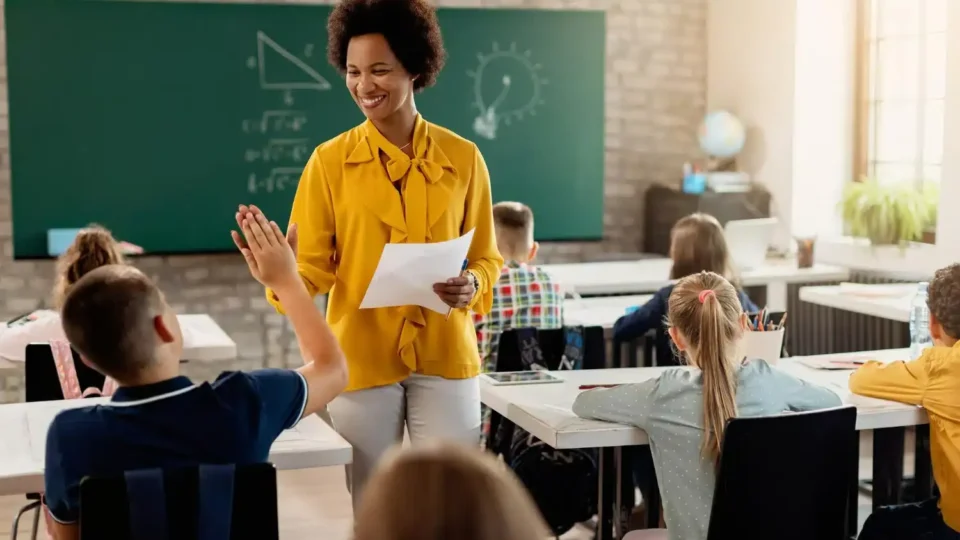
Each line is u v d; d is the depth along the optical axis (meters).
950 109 5.13
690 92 6.78
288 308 1.98
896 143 5.94
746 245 5.66
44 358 3.00
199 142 5.89
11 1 5.55
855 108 6.16
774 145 6.29
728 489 2.36
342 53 2.49
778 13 6.21
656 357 3.82
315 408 1.94
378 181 2.48
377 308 2.48
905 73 5.86
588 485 3.22
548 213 6.52
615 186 6.71
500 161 6.41
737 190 6.29
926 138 5.74
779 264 6.01
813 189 6.18
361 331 2.50
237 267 6.11
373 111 2.45
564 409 2.71
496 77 6.34
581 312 4.69
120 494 1.69
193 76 5.84
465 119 6.32
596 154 6.56
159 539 1.70
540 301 3.64
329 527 4.10
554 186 6.52
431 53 2.48
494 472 0.85
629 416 2.55
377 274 2.33
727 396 2.48
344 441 2.34
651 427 2.52
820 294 4.93
